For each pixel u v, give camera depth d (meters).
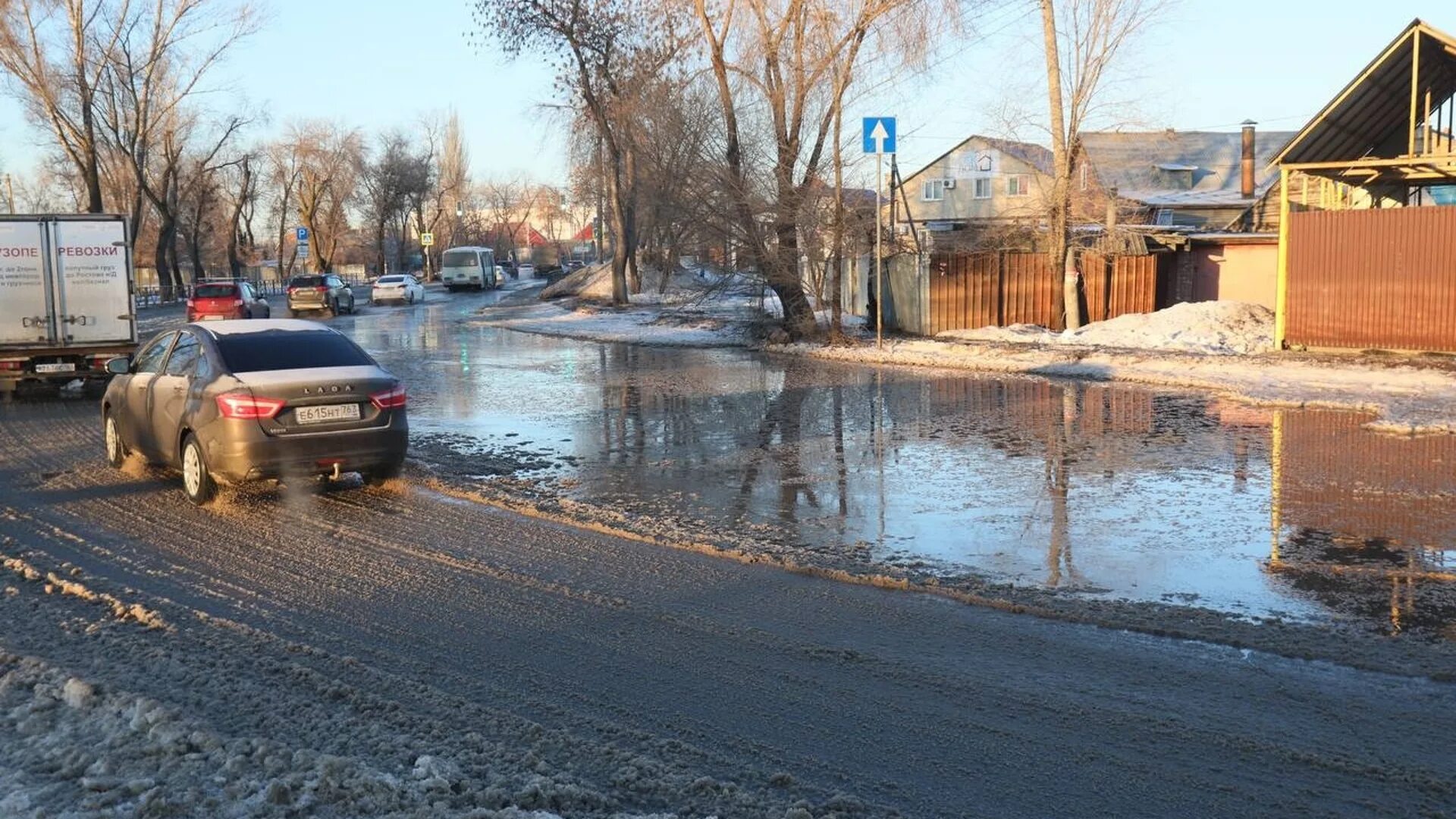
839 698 5.06
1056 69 24.56
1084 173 48.09
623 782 4.16
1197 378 17.34
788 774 4.25
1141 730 4.65
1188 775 4.24
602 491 9.82
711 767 4.36
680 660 5.57
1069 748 4.50
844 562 7.33
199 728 4.45
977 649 5.67
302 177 81.94
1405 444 11.48
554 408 15.54
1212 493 9.34
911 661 5.51
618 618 6.24
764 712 4.91
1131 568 7.13
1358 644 5.63
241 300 35.09
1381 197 24.53
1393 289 19.00
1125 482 9.89
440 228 109.19
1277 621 6.02
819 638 5.88
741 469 10.82
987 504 9.12
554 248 128.12
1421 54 19.34
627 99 29.78
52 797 3.89
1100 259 26.55
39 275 17.56
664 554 7.62
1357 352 19.47
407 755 4.34
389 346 27.97
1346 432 12.30
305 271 88.69
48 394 18.45
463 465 11.09
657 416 14.59
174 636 5.90
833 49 23.69
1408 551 7.43
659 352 25.41
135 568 7.39
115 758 4.20
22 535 8.36
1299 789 4.11
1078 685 5.16
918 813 3.97
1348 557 7.31
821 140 24.48
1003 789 4.16
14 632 5.91
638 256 49.97
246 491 9.91
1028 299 26.17
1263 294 27.89
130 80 48.19
